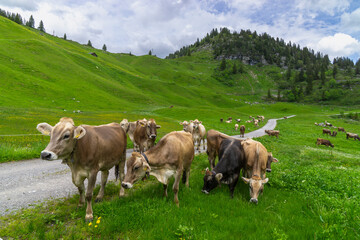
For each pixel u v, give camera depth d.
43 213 6.02
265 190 7.81
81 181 5.78
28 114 36.75
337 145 36.88
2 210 6.21
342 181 8.93
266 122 79.50
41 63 92.25
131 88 116.00
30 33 136.00
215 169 7.27
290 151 20.56
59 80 83.25
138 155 5.99
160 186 7.86
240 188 8.17
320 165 14.51
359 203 6.11
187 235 4.57
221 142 9.24
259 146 8.48
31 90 65.62
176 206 6.06
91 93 81.06
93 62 123.88
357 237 4.45
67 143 5.04
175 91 136.12
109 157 6.43
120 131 7.42
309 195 7.10
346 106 167.38
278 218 5.46
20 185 8.42
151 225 5.03
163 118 56.69
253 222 5.25
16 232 4.96
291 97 192.88
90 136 5.77
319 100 189.38
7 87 61.97
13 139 17.23
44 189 8.04
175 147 6.75
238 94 193.38
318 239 4.48
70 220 5.58
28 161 12.45
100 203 6.31
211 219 5.36
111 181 9.05
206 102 133.62
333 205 5.96
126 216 5.33
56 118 35.19
